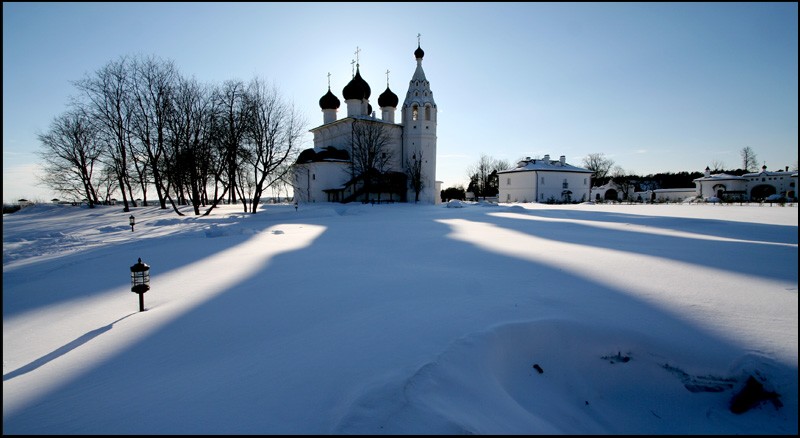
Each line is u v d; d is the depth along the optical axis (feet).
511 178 235.20
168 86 98.07
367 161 163.32
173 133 94.53
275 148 103.81
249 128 95.55
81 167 130.00
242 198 109.40
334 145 183.93
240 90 98.73
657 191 260.01
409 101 175.63
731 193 221.66
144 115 99.14
